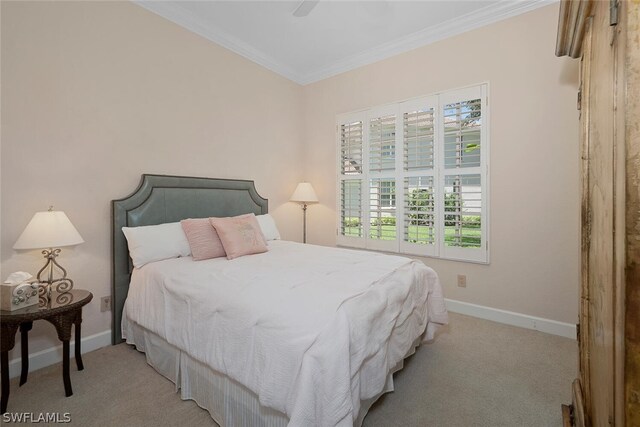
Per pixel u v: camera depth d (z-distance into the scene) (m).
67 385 1.66
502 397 1.67
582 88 1.22
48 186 1.99
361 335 1.28
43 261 1.97
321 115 3.94
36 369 1.92
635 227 0.57
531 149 2.51
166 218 2.55
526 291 2.57
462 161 2.83
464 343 2.29
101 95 2.24
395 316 1.57
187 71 2.79
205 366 1.55
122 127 2.36
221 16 2.72
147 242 2.22
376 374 1.40
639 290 0.57
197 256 2.28
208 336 1.50
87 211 2.17
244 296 1.46
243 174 3.33
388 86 3.32
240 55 3.28
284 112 3.84
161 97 2.60
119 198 2.33
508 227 2.63
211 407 1.51
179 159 2.74
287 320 1.24
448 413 1.55
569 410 1.39
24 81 1.89
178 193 2.65
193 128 2.85
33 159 1.93
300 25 2.86
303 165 4.12
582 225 1.21
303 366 1.11
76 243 1.82
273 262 2.13
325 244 3.94
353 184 3.65
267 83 3.60
